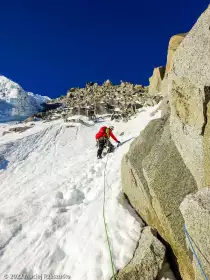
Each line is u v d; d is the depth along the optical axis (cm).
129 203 691
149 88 3531
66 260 569
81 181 988
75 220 706
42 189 973
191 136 518
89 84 4959
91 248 568
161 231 535
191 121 516
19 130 2400
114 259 531
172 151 577
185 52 545
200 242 373
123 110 2900
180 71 552
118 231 599
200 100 484
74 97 4606
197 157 500
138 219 630
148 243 512
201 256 377
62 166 1370
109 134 1322
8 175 1308
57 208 782
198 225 374
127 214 647
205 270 371
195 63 514
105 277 499
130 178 675
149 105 2791
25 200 865
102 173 1030
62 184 988
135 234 585
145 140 689
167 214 505
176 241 470
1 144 1831
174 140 583
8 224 716
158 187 543
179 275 474
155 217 559
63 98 4950
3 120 4128
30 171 1352
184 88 537
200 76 498
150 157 614
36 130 2327
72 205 813
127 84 4344
